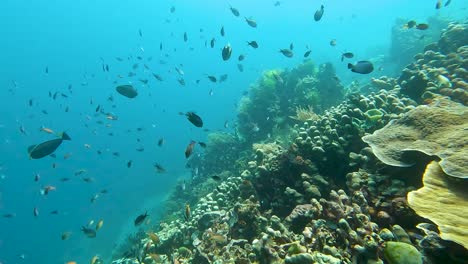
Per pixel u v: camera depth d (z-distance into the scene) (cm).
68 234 888
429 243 259
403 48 1983
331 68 1348
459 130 346
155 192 2831
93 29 10481
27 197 5631
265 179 596
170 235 732
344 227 338
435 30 2034
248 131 1362
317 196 482
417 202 282
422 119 401
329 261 297
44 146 431
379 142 417
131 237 1480
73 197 4778
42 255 2827
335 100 1268
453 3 4178
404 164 366
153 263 631
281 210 534
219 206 757
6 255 3306
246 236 520
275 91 1387
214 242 550
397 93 731
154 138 5828
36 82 9275
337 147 515
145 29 11088
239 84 6556
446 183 291
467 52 786
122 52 11231
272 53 9000
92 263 719
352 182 440
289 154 560
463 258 234
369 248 284
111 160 5706
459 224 238
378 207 368
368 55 3425
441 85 642
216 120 4719
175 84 9981
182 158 3878
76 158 6538
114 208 3016
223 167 1412
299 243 364
